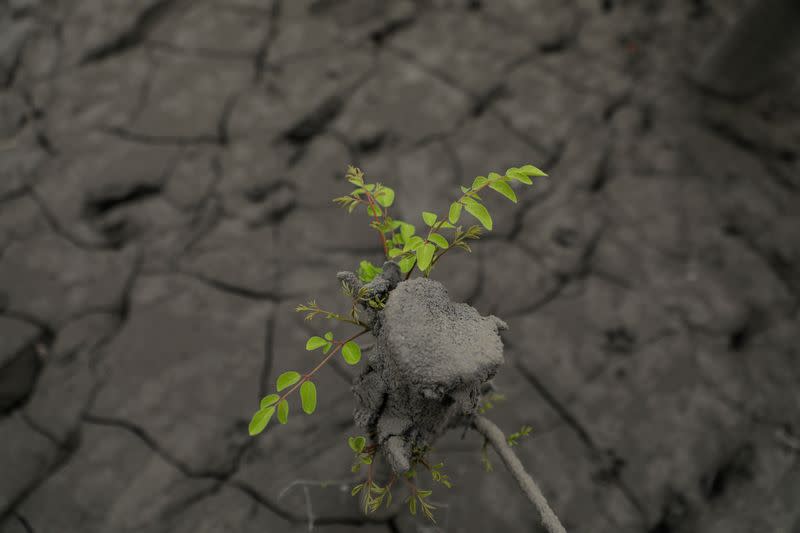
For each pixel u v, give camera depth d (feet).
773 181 4.11
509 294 3.60
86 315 3.44
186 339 3.38
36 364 3.30
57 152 4.02
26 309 3.45
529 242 3.79
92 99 4.26
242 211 3.82
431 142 4.16
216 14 4.68
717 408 3.26
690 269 3.73
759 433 3.22
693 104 4.42
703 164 4.16
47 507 2.99
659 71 4.57
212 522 2.98
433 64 4.52
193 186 3.90
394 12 4.76
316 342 2.16
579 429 3.19
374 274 2.35
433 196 3.93
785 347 3.49
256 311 3.49
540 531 2.99
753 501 3.08
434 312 2.06
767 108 4.44
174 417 3.15
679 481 3.09
